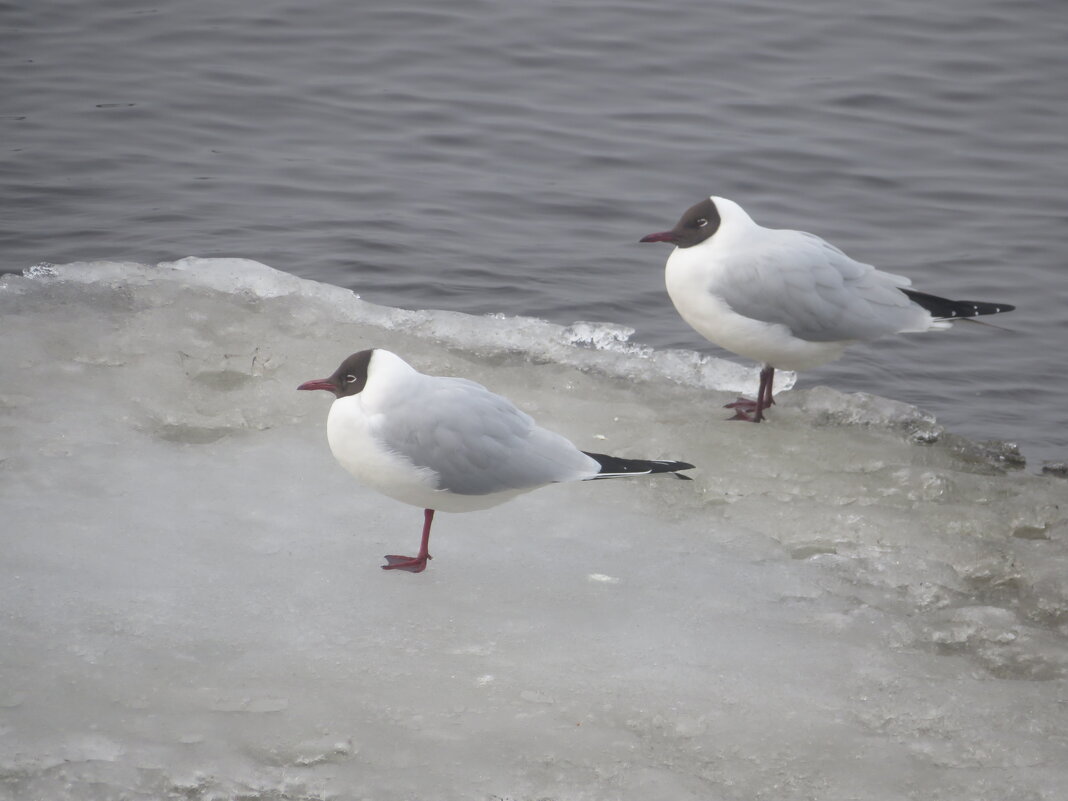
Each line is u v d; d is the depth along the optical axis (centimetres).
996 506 1232
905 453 1345
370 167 2194
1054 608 1073
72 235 1888
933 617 1052
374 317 1585
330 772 843
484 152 2269
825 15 2900
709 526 1172
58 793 812
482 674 946
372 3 2888
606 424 1345
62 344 1420
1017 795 843
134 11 2784
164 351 1424
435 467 1021
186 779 832
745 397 1477
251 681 923
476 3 2895
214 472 1205
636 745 880
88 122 2292
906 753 883
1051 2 2944
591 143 2312
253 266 1659
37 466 1182
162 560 1060
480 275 1848
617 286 1839
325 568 1070
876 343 1733
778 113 2452
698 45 2741
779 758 873
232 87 2470
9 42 2602
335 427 1030
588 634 1001
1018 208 2133
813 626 1025
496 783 838
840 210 2116
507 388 1415
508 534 1141
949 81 2597
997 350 1714
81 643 948
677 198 2131
